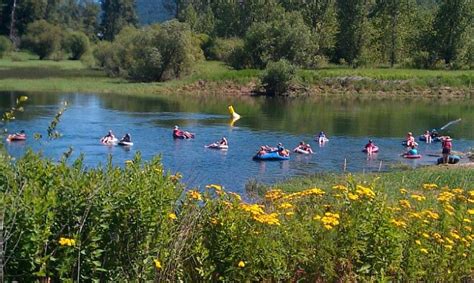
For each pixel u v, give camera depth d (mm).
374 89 76750
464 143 39969
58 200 5262
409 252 6895
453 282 7160
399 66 101250
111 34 164125
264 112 53969
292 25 90000
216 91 70938
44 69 88438
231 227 6219
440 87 77562
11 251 4887
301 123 47281
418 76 79688
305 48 87375
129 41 77438
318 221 6688
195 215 6246
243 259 6207
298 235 6578
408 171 26297
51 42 115688
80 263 5281
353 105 63062
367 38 99812
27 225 4969
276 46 86625
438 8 104938
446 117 54000
